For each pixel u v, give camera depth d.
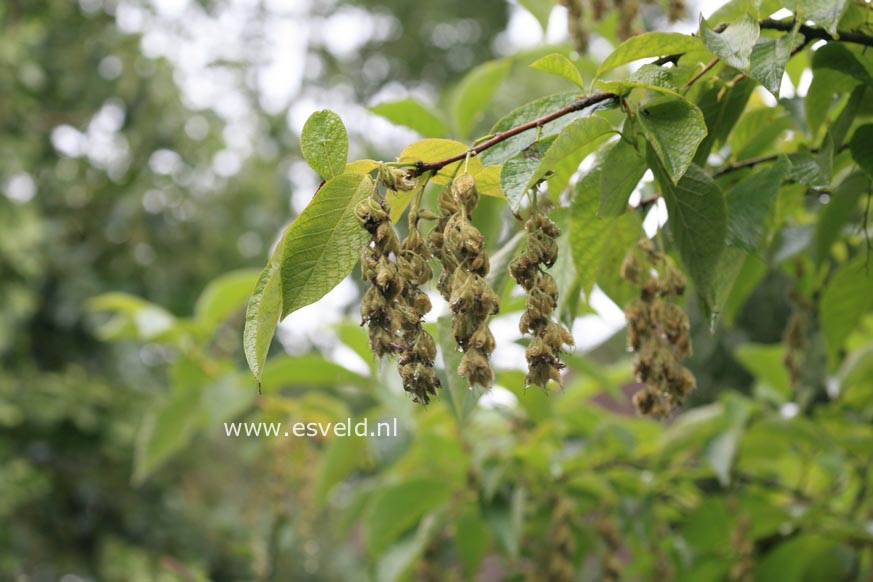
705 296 0.94
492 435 1.61
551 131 0.90
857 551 1.53
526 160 0.87
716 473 1.47
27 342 3.96
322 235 0.85
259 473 1.85
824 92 1.05
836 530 1.43
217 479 3.85
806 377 1.58
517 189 0.85
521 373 1.35
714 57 0.94
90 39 4.23
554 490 1.46
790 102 1.11
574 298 1.07
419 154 0.89
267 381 1.57
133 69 4.06
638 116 0.90
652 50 0.92
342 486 2.45
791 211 1.22
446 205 0.86
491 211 1.25
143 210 4.15
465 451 1.46
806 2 0.93
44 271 4.02
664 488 1.54
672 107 0.90
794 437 1.37
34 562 3.78
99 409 3.95
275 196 4.40
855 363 1.42
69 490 3.86
